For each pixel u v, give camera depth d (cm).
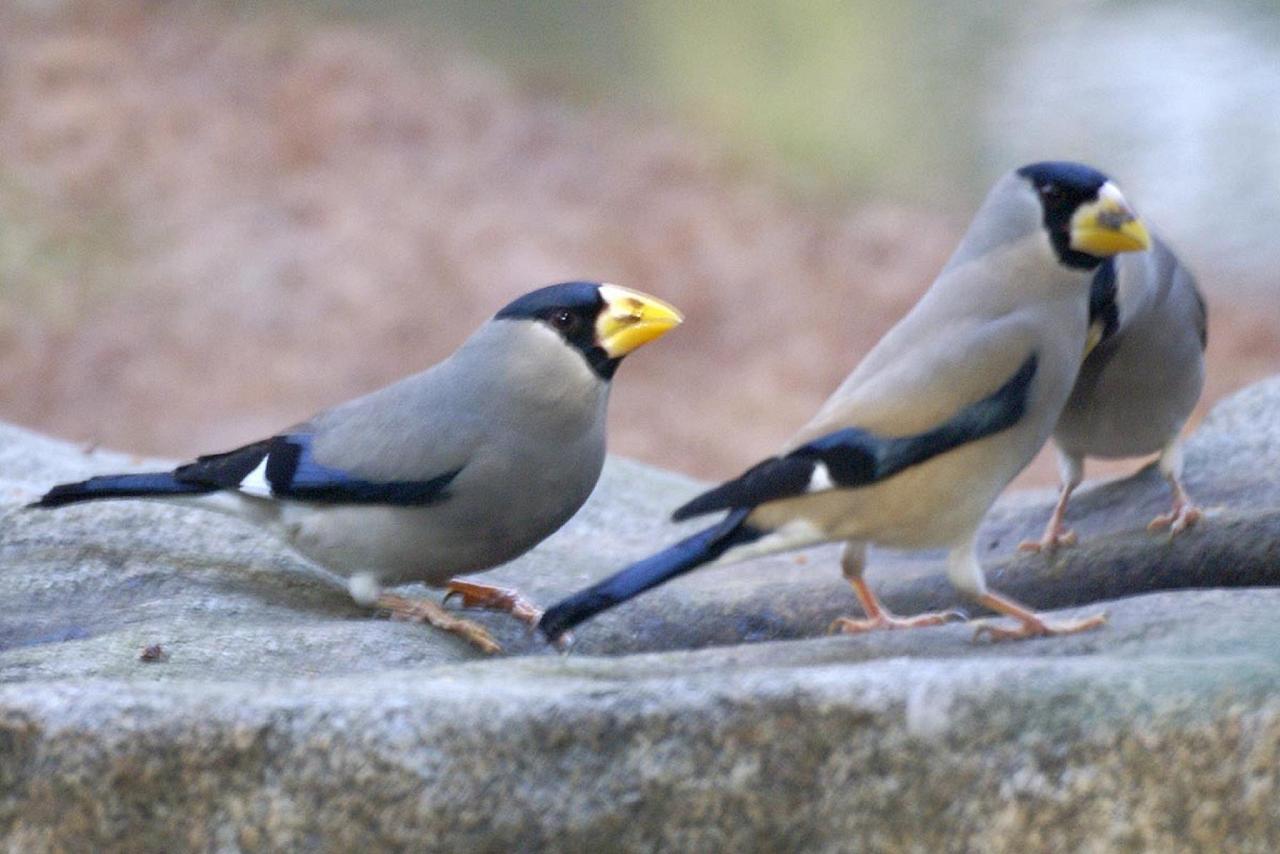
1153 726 597
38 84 3356
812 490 765
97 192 2994
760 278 2939
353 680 689
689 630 966
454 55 3841
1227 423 1175
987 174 3438
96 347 2527
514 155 3353
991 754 612
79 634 899
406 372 2533
